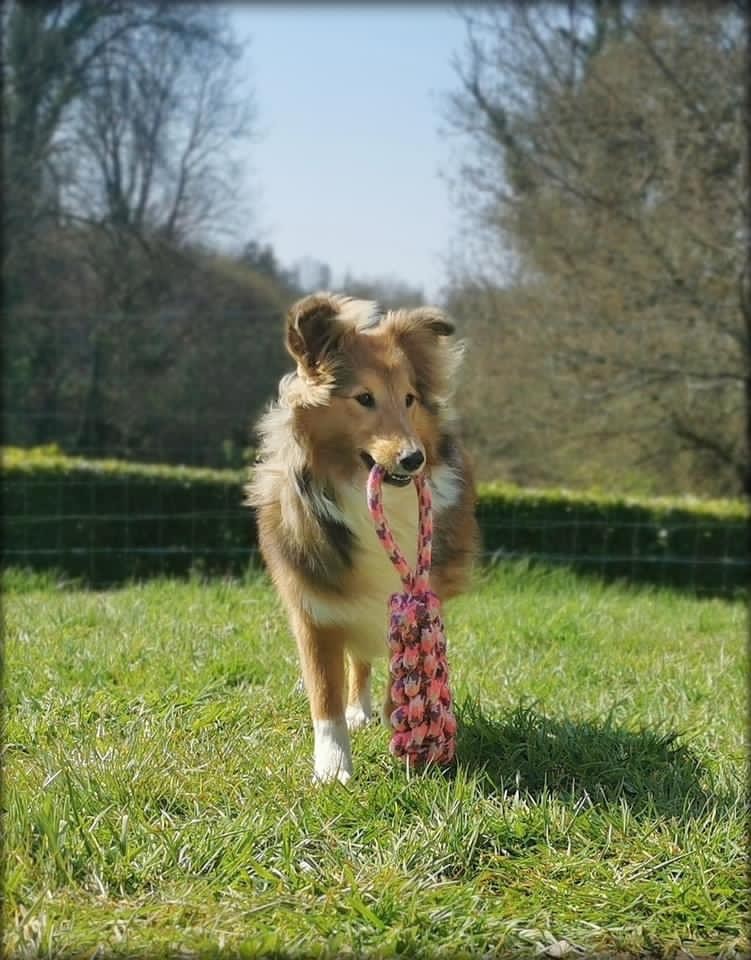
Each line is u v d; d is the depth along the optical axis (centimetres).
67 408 1694
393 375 411
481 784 376
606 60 1536
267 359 1596
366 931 293
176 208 2183
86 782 362
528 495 1055
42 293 2125
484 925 298
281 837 338
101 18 1922
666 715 476
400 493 419
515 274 1620
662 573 1043
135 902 303
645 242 1467
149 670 514
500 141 1614
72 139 2039
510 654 578
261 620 637
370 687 482
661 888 318
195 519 1012
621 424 1569
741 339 1448
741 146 1430
